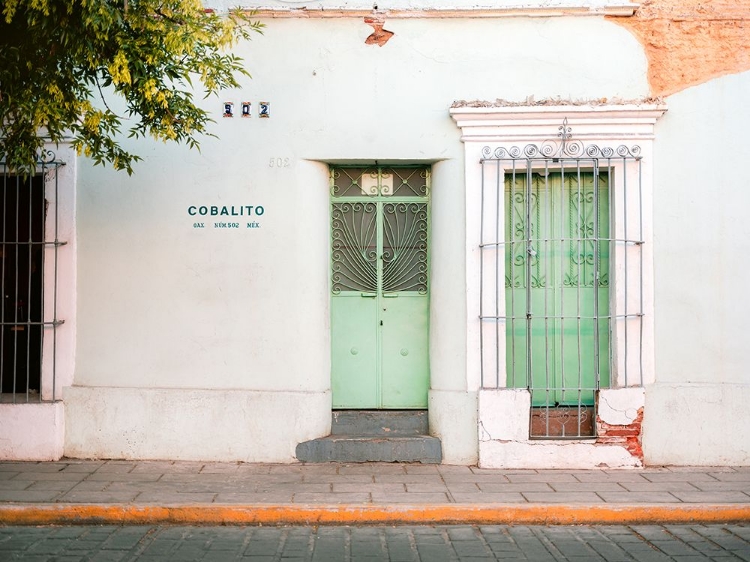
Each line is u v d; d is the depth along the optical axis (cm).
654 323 772
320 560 540
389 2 774
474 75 779
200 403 771
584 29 778
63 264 777
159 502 630
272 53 779
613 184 780
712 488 687
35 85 617
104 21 573
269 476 720
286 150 779
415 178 810
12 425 764
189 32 612
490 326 770
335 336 811
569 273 795
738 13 773
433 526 621
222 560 538
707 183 774
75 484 683
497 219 772
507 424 758
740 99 774
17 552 548
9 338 812
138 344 779
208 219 780
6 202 808
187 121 655
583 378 790
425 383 807
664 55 777
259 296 778
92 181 782
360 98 779
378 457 769
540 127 771
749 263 772
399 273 812
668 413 768
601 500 647
